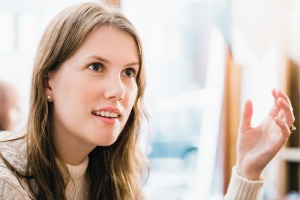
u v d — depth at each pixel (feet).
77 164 3.39
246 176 3.37
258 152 3.34
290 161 9.70
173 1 7.94
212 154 8.73
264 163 3.32
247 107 3.42
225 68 8.61
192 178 8.80
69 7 3.15
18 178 2.97
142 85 3.42
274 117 3.39
